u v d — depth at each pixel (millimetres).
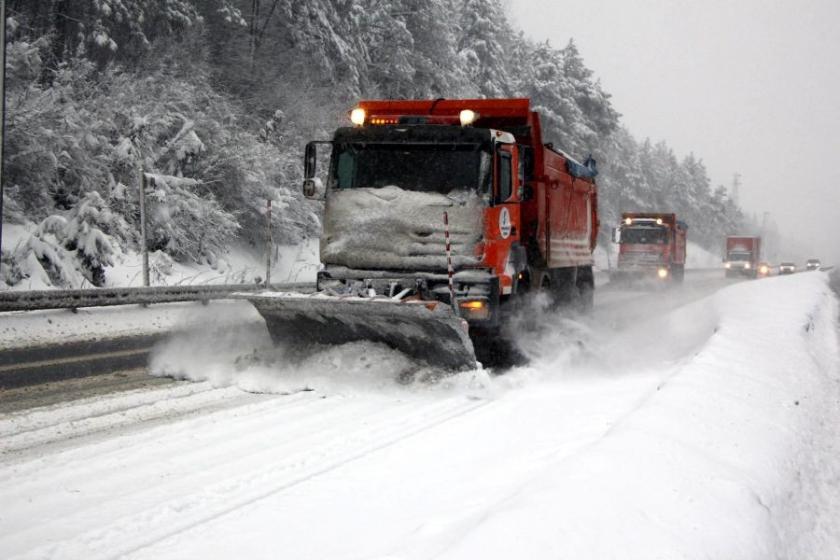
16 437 6238
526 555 3455
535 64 53469
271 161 24766
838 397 8344
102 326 13961
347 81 32406
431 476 5168
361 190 9906
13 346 11484
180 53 25688
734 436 5863
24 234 18047
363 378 8477
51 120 19250
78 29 24812
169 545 4039
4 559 3852
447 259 9156
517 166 10523
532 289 12188
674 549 3646
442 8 39438
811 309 17328
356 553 3898
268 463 5484
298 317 9000
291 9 30906
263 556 3895
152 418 6988
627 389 8445
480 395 8086
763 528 4234
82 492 4863
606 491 4258
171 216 20859
